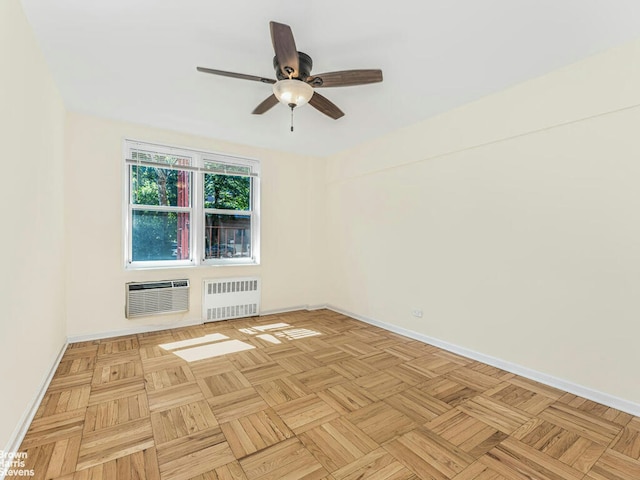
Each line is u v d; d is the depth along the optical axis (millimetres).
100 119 3201
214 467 1488
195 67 2275
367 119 3223
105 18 1757
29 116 1818
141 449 1603
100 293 3221
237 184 4176
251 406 2025
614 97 2004
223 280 3969
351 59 2137
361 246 4102
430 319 3213
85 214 3133
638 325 1942
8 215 1489
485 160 2729
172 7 1670
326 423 1852
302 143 4062
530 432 1785
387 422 1867
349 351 3008
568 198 2229
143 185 3518
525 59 2141
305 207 4688
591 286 2131
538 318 2396
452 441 1700
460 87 2539
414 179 3381
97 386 2254
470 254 2850
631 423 1870
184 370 2545
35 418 1851
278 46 1685
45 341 2209
